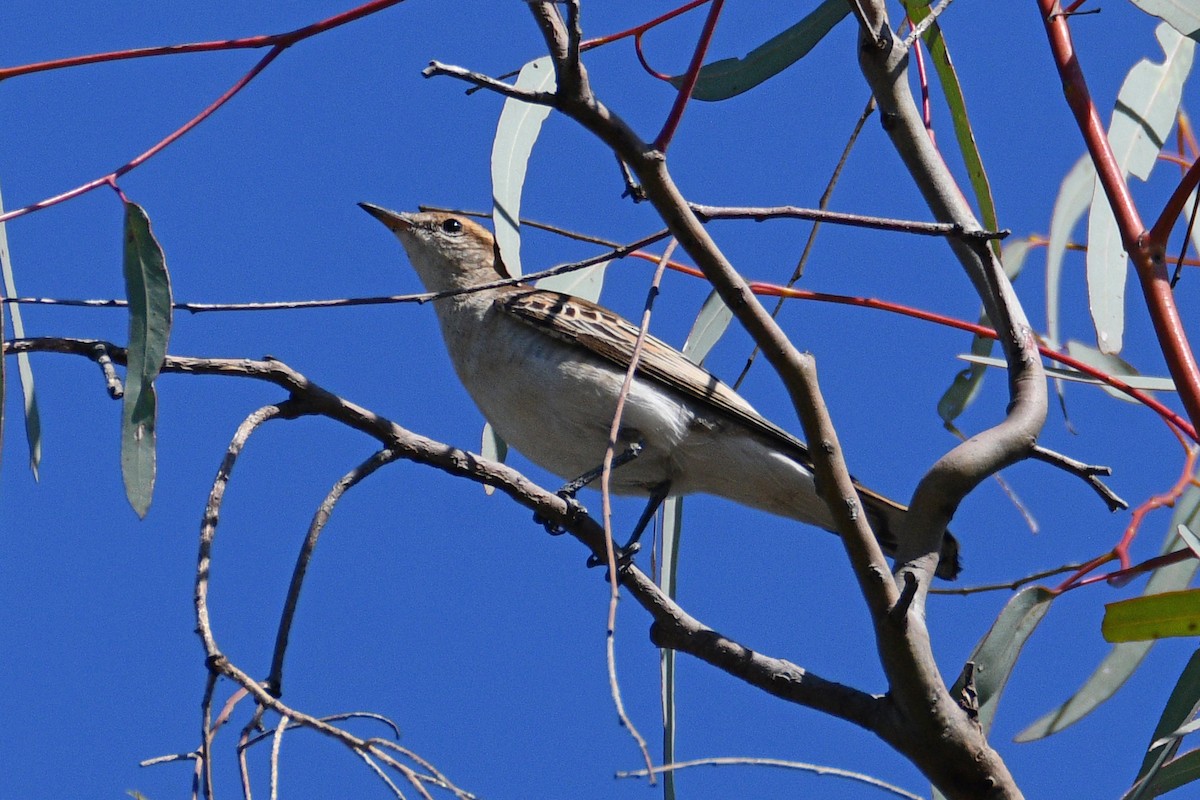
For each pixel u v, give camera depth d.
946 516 6.68
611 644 5.10
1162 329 6.57
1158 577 8.93
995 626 7.77
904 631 6.20
